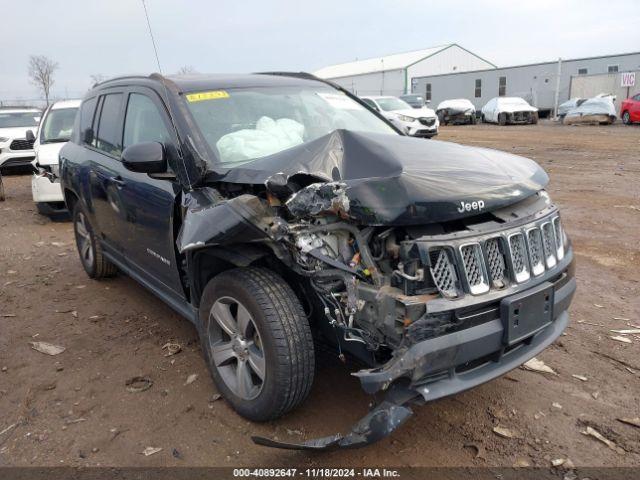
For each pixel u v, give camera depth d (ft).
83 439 10.31
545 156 47.60
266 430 10.36
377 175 9.23
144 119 13.46
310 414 10.79
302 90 14.53
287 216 9.55
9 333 14.99
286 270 10.18
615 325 14.47
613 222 24.38
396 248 8.70
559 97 109.81
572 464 9.38
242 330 10.25
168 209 11.76
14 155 47.52
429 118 68.74
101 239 17.19
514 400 11.25
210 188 10.88
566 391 11.53
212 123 12.06
